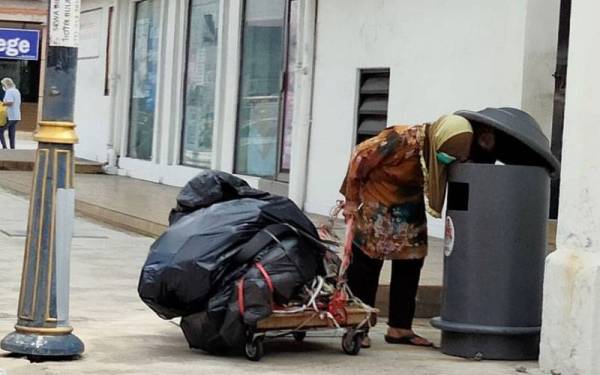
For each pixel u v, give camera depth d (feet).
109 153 93.97
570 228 28.09
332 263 30.91
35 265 28.40
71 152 28.22
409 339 32.68
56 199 28.09
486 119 30.09
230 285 28.86
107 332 32.81
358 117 59.93
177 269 28.84
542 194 30.50
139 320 34.99
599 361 27.07
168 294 29.25
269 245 29.17
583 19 27.89
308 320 29.73
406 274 32.55
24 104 162.40
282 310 29.30
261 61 71.67
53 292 28.43
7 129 121.70
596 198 27.32
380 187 31.68
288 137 68.03
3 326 32.89
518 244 30.17
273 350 31.14
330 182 61.46
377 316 33.63
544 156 30.09
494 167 29.99
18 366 27.78
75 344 28.86
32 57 155.63
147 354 29.96
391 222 31.76
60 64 27.86
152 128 87.86
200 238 29.12
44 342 28.37
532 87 47.80
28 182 79.46
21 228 57.93
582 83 27.81
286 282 28.99
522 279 30.25
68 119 28.07
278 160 68.85
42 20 155.12
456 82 52.19
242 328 28.86
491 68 49.85
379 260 32.12
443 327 30.73
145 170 87.61
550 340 28.27
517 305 30.25
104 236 56.85
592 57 27.55
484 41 50.34
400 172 31.35
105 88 96.07
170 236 29.63
